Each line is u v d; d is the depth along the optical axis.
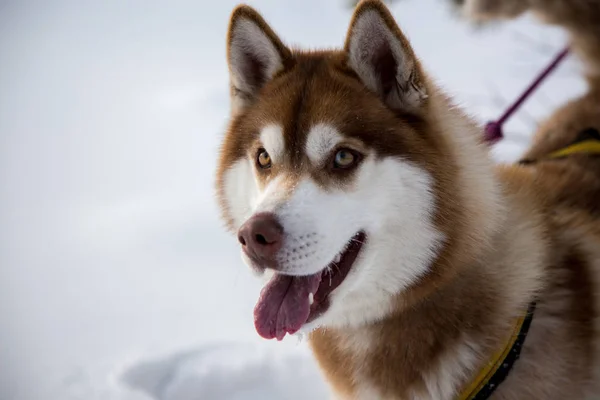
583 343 1.83
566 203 2.12
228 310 3.26
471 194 1.80
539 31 5.90
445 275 1.76
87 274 3.68
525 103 4.64
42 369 2.91
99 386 2.75
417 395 1.83
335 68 1.91
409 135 1.77
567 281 1.88
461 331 1.79
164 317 3.23
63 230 4.24
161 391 2.73
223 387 2.72
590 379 1.83
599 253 1.96
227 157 2.06
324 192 1.75
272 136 1.86
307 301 1.75
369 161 1.76
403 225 1.75
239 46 2.03
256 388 2.72
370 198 1.76
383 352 1.85
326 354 2.00
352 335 1.91
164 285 3.53
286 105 1.89
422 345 1.81
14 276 3.70
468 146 1.88
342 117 1.79
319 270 1.67
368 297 1.83
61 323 3.25
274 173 1.84
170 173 5.00
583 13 2.70
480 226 1.79
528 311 1.80
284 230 1.64
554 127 2.59
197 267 3.68
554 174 2.21
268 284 1.80
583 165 2.25
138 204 4.54
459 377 1.79
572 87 4.79
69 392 2.73
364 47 1.82
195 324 3.16
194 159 5.21
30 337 3.14
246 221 1.67
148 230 4.14
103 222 4.31
